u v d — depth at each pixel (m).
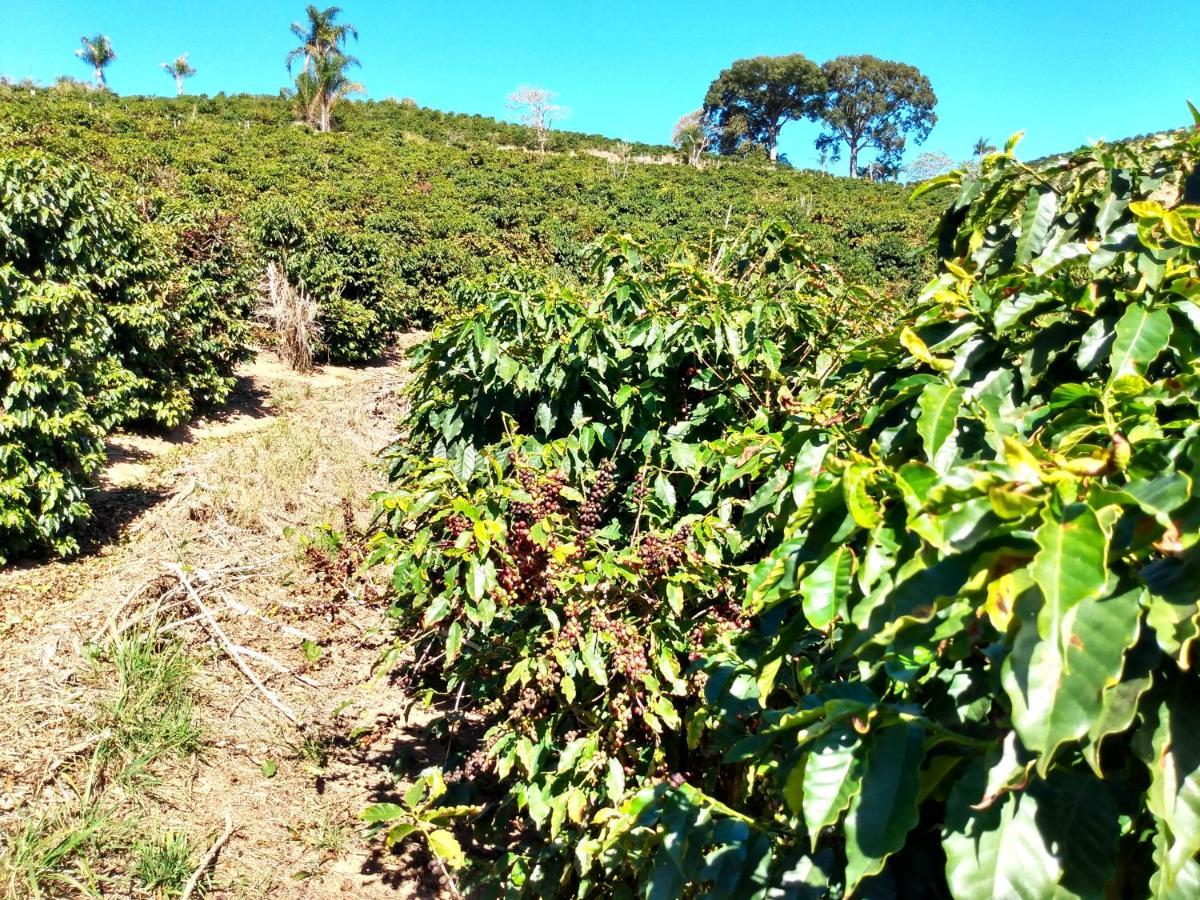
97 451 6.10
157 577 5.02
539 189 37.47
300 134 44.56
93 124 34.03
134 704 3.87
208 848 3.20
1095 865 1.00
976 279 1.83
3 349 5.48
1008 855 1.02
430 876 3.27
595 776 2.45
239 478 7.35
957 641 1.13
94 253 8.05
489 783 3.46
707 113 78.31
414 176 37.62
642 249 3.88
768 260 3.62
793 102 76.25
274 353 13.55
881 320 3.37
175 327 9.26
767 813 1.91
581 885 2.20
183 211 11.24
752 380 3.05
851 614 1.10
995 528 0.91
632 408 2.94
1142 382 1.21
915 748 1.10
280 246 13.72
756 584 1.47
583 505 2.53
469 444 2.86
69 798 3.29
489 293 3.57
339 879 3.22
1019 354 1.53
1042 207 1.70
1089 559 0.84
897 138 77.50
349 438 9.35
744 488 2.80
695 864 1.48
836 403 2.42
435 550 2.39
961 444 1.40
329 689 4.45
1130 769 1.07
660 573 2.40
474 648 2.89
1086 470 0.99
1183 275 1.39
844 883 1.29
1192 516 0.91
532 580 2.40
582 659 2.39
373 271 14.36
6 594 5.14
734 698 1.94
